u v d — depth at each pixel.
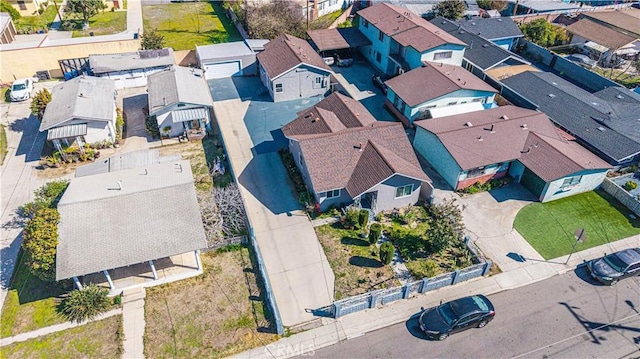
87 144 36.78
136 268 26.91
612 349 23.20
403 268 27.45
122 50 49.88
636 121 38.03
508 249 28.98
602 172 33.22
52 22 60.59
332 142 31.94
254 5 56.12
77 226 24.83
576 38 56.78
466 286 26.52
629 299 25.94
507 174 35.44
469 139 34.47
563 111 39.72
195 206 26.69
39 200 29.62
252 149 37.97
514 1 66.75
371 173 30.12
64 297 25.36
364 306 24.83
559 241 29.67
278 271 27.00
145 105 43.94
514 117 37.09
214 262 27.59
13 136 38.94
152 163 32.47
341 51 54.44
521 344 23.33
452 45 45.69
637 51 53.78
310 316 24.52
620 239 29.95
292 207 31.88
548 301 25.70
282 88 44.25
